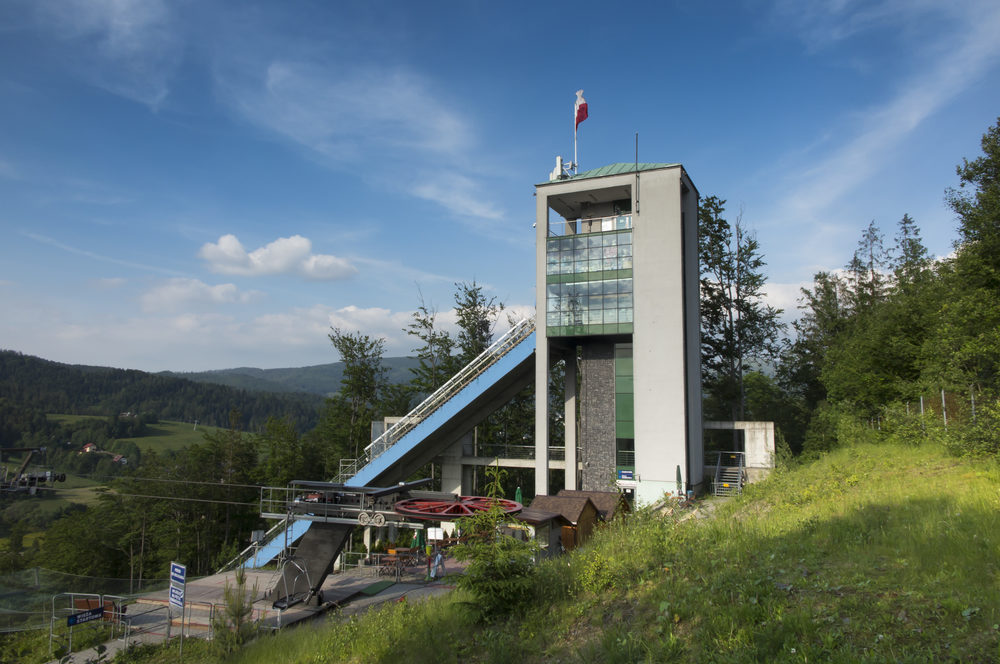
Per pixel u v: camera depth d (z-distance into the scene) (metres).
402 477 40.97
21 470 30.53
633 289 35.31
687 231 39.56
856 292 56.72
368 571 26.31
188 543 48.28
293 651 13.08
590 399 37.62
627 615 8.62
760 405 61.25
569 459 38.53
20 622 23.81
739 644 6.69
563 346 39.25
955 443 18.12
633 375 35.50
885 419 31.62
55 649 18.88
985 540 8.23
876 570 8.19
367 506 21.72
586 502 24.84
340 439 58.06
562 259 37.22
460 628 10.30
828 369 44.72
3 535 78.19
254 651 14.27
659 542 11.10
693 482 35.25
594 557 11.22
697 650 6.95
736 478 36.59
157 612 22.42
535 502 25.14
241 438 56.84
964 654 5.64
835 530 10.43
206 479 51.97
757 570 8.83
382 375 61.81
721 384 54.28
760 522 12.82
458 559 10.84
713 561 9.74
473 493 45.56
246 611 15.91
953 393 23.42
